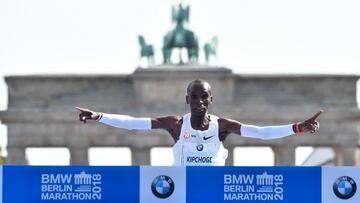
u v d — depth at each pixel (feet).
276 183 179.42
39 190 177.68
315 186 180.04
